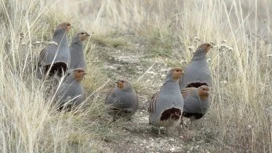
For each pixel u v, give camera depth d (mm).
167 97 10930
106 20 17531
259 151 10820
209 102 11594
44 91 11469
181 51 15383
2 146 9578
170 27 16594
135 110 11594
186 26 15664
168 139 11258
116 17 17328
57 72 12000
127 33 16859
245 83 12320
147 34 16594
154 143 11055
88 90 12516
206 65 12391
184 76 12422
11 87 10617
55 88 11523
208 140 11305
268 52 14305
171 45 15883
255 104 11789
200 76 12312
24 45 12297
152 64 14648
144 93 13188
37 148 9562
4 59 11508
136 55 15195
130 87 11430
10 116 9977
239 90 12383
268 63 13953
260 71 13641
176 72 10906
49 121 10453
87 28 16094
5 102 10125
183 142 11211
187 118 12016
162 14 17094
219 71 13555
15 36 12477
